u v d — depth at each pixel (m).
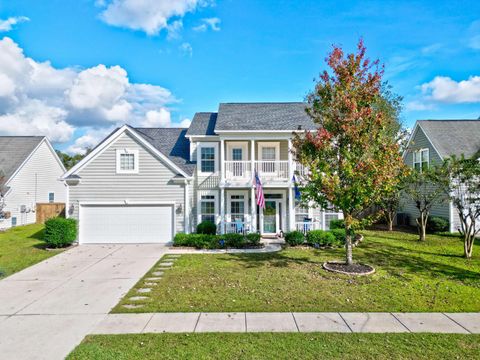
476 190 12.45
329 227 17.89
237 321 6.38
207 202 17.97
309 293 8.13
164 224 16.22
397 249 14.04
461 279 9.39
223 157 17.17
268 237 17.42
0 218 22.42
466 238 12.37
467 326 6.17
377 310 6.99
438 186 15.70
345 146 10.39
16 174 24.41
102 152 16.12
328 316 6.64
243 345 5.31
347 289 8.45
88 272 10.54
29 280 9.65
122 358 4.90
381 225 23.25
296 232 15.25
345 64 10.30
